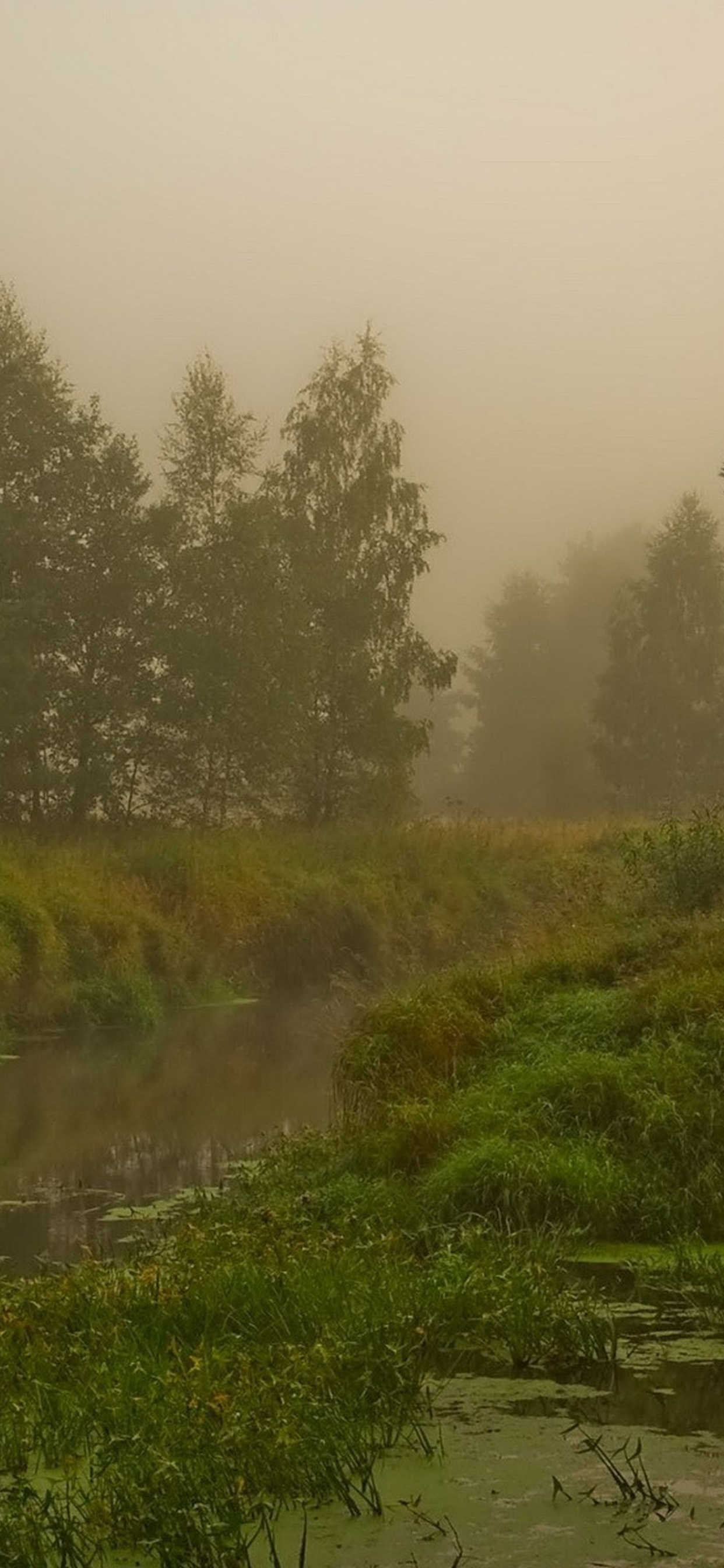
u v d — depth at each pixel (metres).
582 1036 11.29
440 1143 10.16
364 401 39.34
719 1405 6.45
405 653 39.56
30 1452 5.95
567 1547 5.01
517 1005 12.20
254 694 33.72
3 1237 9.79
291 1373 6.26
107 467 33.78
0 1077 16.66
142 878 26.12
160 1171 11.80
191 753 33.81
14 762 32.59
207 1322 7.03
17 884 22.86
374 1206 9.37
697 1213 9.35
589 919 14.96
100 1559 5.06
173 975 23.75
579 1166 9.48
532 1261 8.31
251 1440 5.65
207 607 33.88
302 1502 5.49
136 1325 7.07
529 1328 7.23
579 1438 6.07
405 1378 6.56
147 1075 16.69
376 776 37.91
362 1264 7.94
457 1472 5.71
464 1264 8.05
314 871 29.44
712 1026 10.77
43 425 33.72
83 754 33.12
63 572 33.38
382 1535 5.16
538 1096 10.41
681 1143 9.74
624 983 12.27
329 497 39.25
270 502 36.59
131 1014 21.44
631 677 67.12
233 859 28.22
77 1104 14.84
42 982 21.27
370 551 39.41
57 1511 5.15
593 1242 9.17
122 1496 5.29
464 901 29.64
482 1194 9.38
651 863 15.94
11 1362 6.65
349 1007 22.98
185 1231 8.95
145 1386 6.29
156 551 34.25
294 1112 14.23
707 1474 5.64
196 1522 5.21
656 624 67.50
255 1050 18.73
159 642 33.44
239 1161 11.97
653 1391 6.64
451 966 15.03
